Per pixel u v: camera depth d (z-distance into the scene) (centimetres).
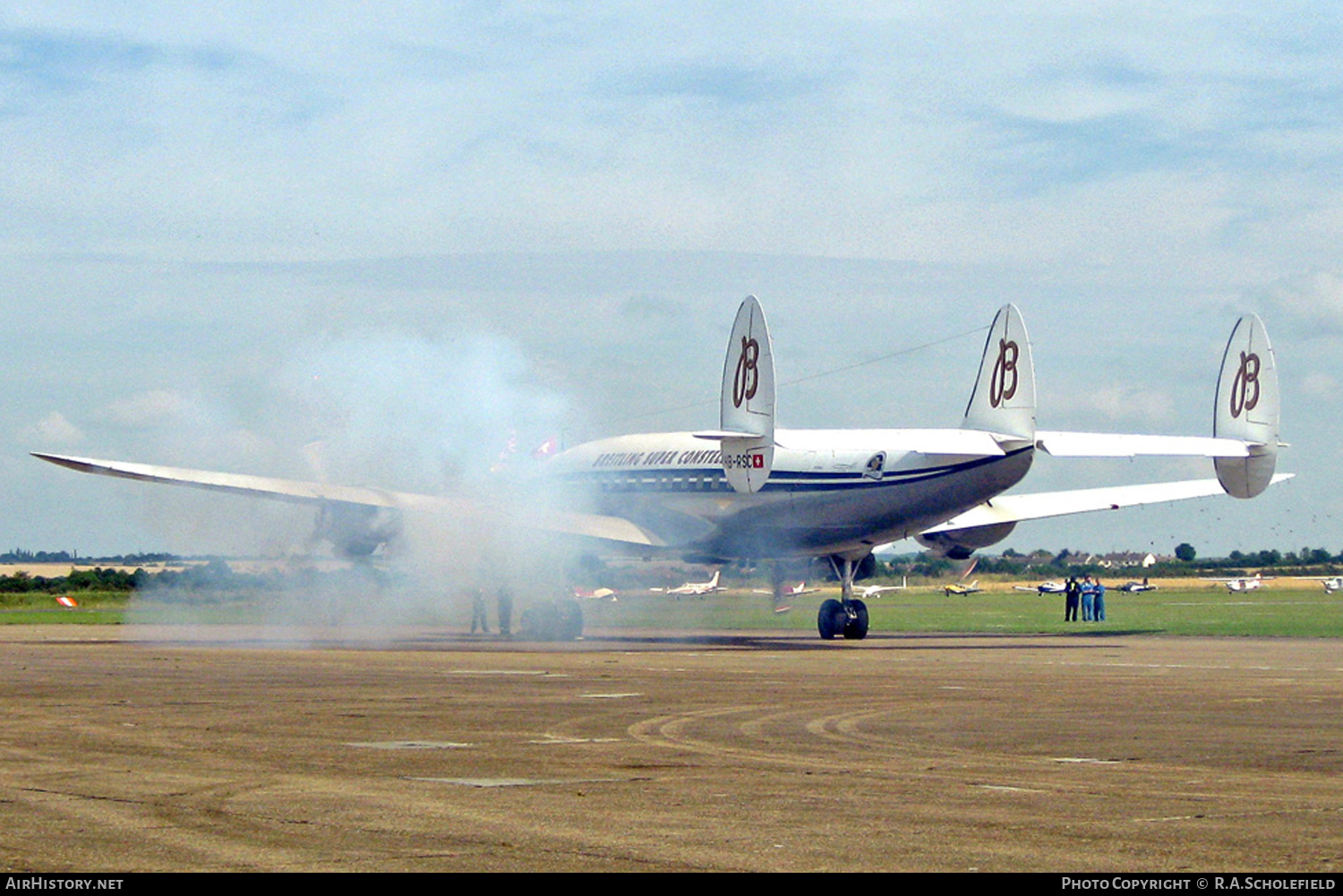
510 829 993
